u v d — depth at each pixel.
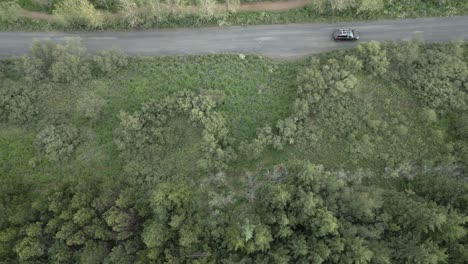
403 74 84.50
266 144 80.00
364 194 70.00
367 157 80.00
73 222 70.69
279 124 80.44
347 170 79.62
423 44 87.50
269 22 91.62
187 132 82.38
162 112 82.88
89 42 90.81
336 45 89.50
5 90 83.19
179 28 91.88
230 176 80.06
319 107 82.12
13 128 83.12
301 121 81.56
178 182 78.75
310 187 73.00
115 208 71.44
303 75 83.25
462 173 77.94
